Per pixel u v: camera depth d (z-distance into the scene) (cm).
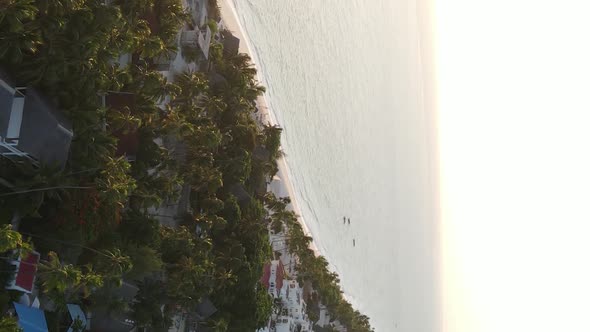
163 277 4822
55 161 3341
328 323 10156
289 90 9719
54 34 3247
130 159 4278
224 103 5828
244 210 6325
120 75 4012
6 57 3084
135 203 4372
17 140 3145
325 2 11188
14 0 2906
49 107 3309
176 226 5403
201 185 5347
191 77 5369
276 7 9388
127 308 4203
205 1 6606
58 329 3656
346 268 11756
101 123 3975
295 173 9706
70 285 3350
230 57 6669
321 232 10606
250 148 6431
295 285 8481
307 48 10444
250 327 6034
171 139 5397
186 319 5588
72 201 3531
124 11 4222
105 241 3900
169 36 4859
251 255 6225
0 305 3175
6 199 3281
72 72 3397
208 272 5241
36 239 3453
